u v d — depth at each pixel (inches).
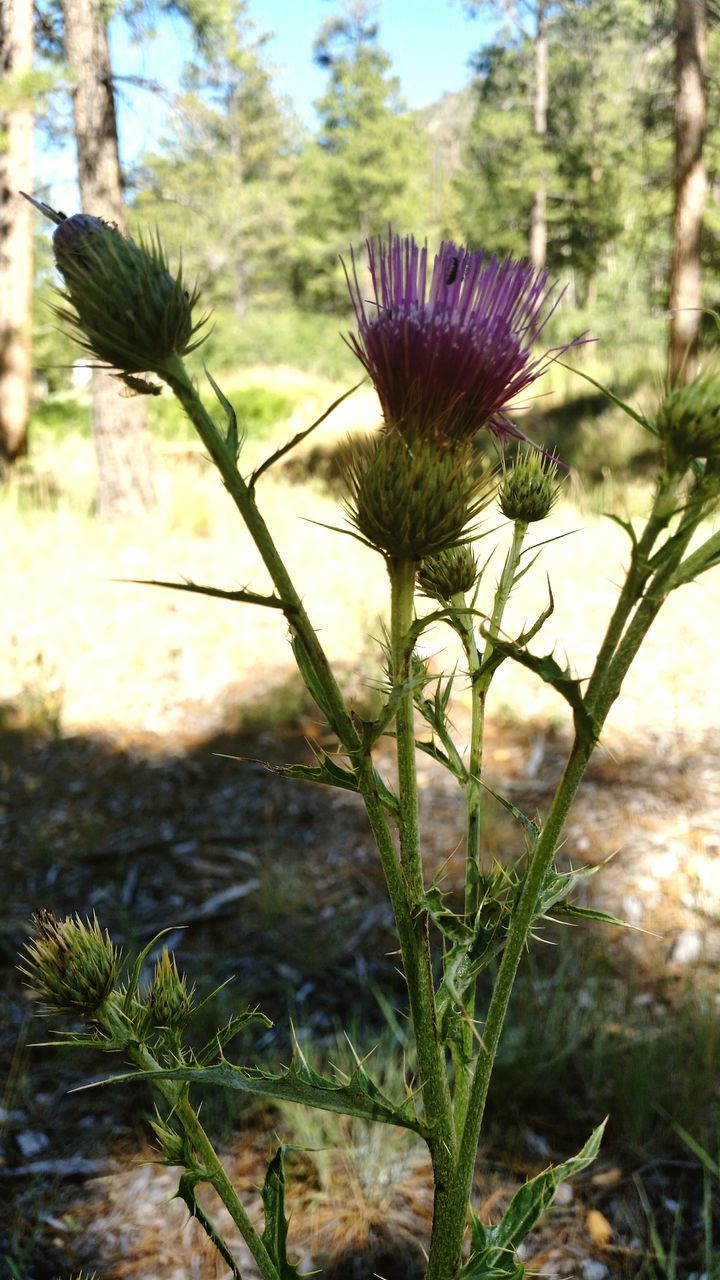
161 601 266.2
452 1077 106.7
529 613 239.9
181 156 400.8
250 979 131.8
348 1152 102.3
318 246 1676.9
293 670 223.5
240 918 145.3
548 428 491.5
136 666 229.9
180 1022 44.5
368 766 36.1
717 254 660.1
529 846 42.8
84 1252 95.5
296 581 281.9
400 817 37.7
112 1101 114.6
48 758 195.6
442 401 36.7
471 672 45.1
